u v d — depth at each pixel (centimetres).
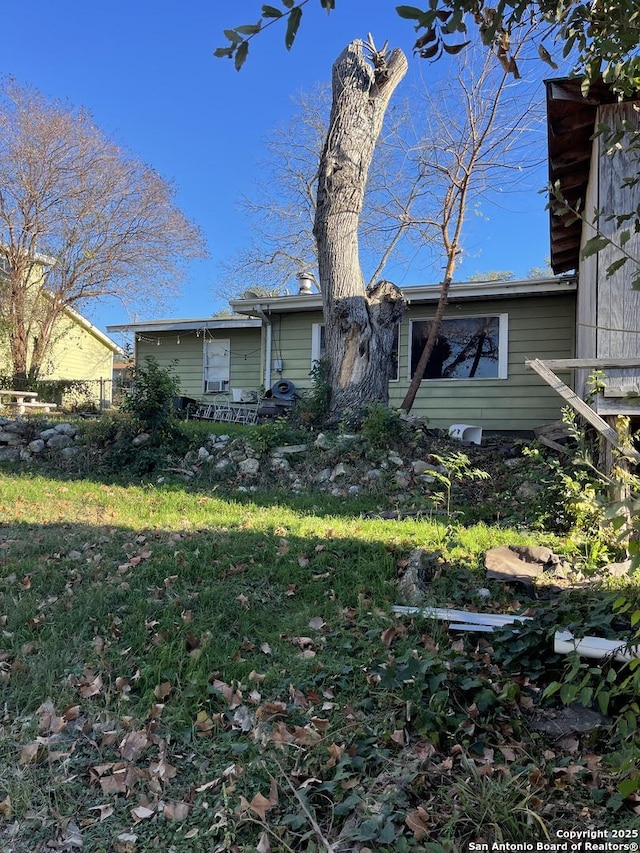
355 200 934
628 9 154
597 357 543
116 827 213
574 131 612
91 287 2100
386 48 972
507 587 404
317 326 1286
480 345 1161
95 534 530
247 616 365
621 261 164
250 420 1316
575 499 516
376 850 196
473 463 772
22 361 1914
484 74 1059
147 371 919
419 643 331
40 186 1917
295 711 277
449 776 230
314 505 677
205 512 633
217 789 230
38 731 264
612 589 362
